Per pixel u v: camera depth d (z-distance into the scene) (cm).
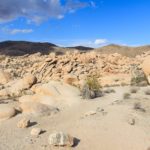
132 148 1270
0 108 1873
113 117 1612
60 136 1288
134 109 1786
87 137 1371
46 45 17662
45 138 1391
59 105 2183
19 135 1480
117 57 6000
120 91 2709
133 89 2588
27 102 2009
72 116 1827
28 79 3036
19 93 2838
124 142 1317
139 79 3159
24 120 1639
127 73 4431
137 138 1355
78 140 1353
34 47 17275
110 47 15275
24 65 7494
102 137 1364
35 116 1844
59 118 1808
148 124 1541
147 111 1777
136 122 1550
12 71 5594
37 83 3234
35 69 4869
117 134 1390
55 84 2553
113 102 2070
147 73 3153
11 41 18825
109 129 1443
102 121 1558
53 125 1642
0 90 2953
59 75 4253
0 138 1437
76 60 5275
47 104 2202
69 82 3141
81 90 2488
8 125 1670
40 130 1480
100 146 1291
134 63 5397
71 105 2152
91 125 1508
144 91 2497
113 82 3666
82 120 1620
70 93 2392
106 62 5322
